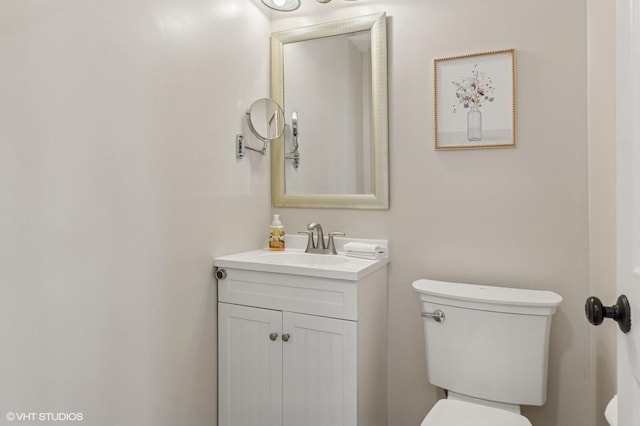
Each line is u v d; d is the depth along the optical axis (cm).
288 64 211
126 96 134
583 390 159
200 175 167
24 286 106
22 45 105
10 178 103
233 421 173
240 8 192
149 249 143
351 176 198
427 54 183
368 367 165
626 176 66
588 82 155
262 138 197
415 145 185
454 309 157
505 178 170
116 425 131
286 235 211
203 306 169
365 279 163
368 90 194
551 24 162
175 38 154
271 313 167
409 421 186
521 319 147
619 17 69
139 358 139
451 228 179
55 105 113
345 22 197
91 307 123
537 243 165
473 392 154
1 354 102
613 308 69
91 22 123
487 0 172
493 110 171
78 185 119
